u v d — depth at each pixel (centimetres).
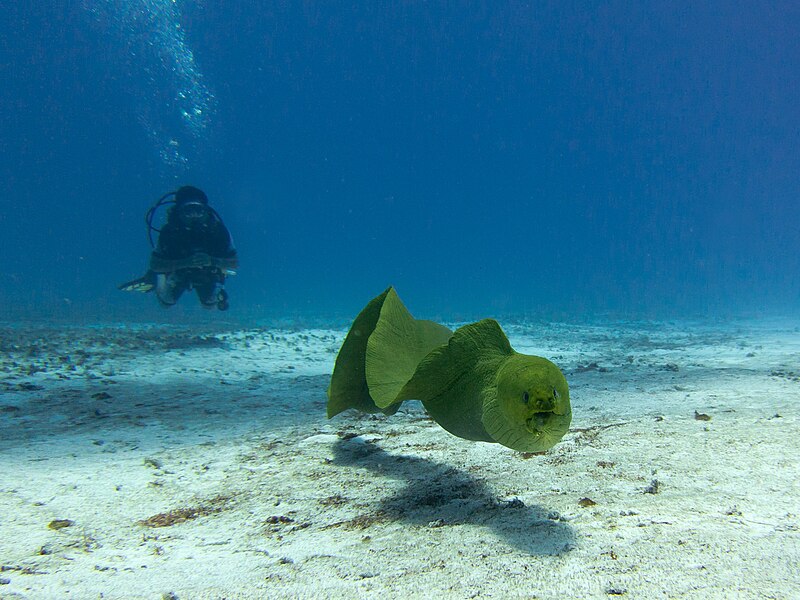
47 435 170
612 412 181
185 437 168
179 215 462
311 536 94
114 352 379
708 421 158
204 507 111
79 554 88
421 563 79
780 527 82
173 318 805
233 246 492
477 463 130
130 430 177
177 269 459
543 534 86
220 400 229
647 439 142
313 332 572
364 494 114
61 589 74
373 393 96
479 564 77
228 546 91
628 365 305
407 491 114
